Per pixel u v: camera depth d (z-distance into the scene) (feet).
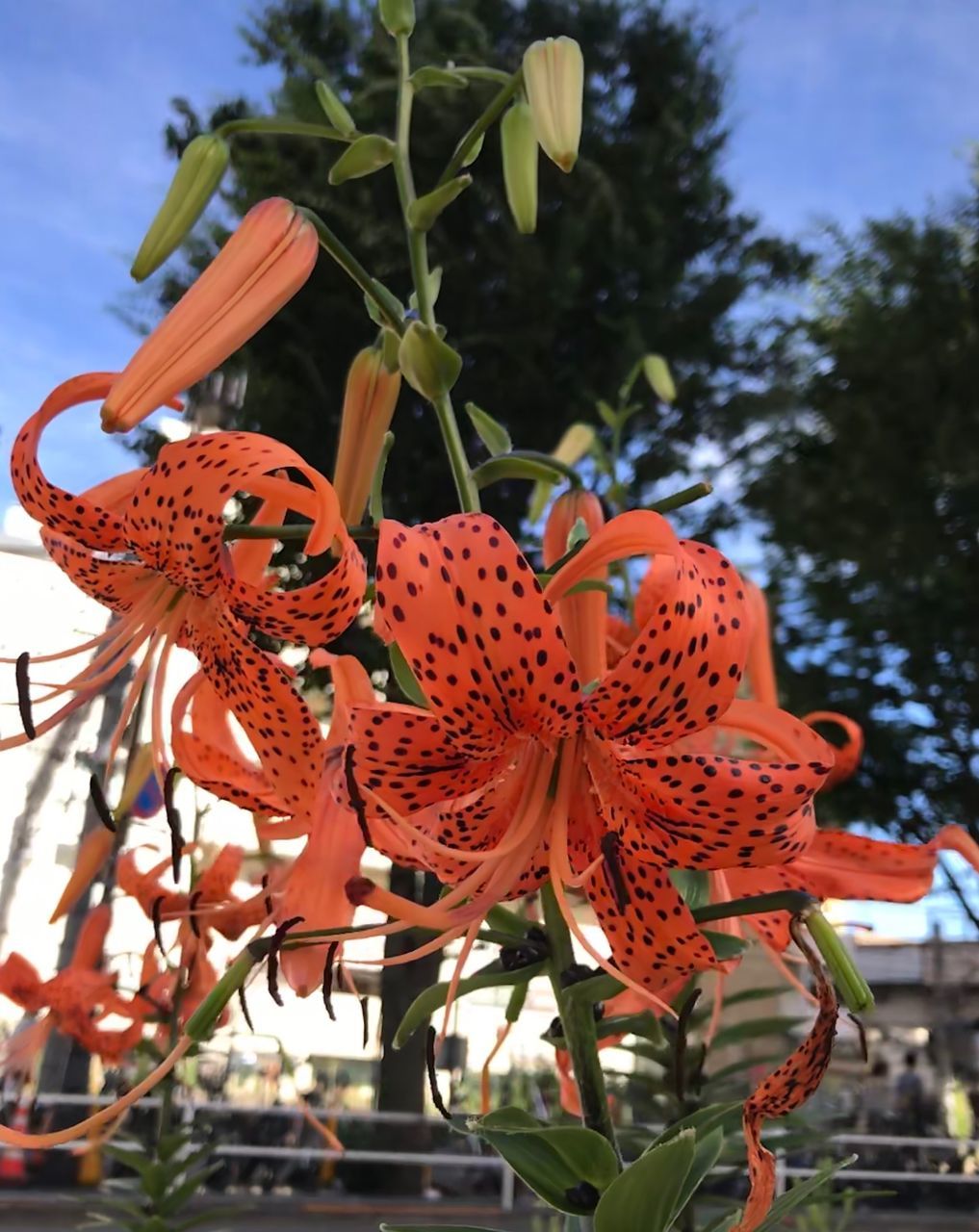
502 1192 5.38
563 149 1.03
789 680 6.62
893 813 6.40
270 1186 5.27
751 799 0.72
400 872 5.22
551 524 1.00
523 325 6.01
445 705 0.74
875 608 6.57
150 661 0.92
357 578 0.83
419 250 1.01
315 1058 6.65
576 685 0.74
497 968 0.86
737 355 6.96
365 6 6.11
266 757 0.84
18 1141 0.63
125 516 0.87
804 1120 1.46
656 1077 1.53
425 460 5.89
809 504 6.79
